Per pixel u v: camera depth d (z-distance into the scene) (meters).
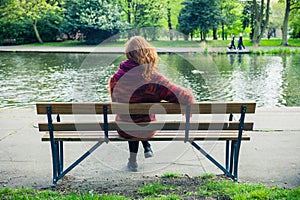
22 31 38.19
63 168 4.33
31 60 22.28
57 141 3.85
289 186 3.85
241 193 3.40
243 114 3.65
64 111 3.59
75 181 3.96
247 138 3.81
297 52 25.50
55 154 3.81
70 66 19.22
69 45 34.75
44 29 38.81
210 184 3.68
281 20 41.69
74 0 36.50
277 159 4.65
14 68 18.67
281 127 6.04
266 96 12.03
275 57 23.48
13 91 12.95
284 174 4.18
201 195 3.39
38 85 13.98
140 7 37.41
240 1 39.06
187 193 3.46
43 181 3.99
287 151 4.94
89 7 36.50
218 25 35.28
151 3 37.03
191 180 3.93
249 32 41.38
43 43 37.50
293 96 12.02
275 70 17.47
